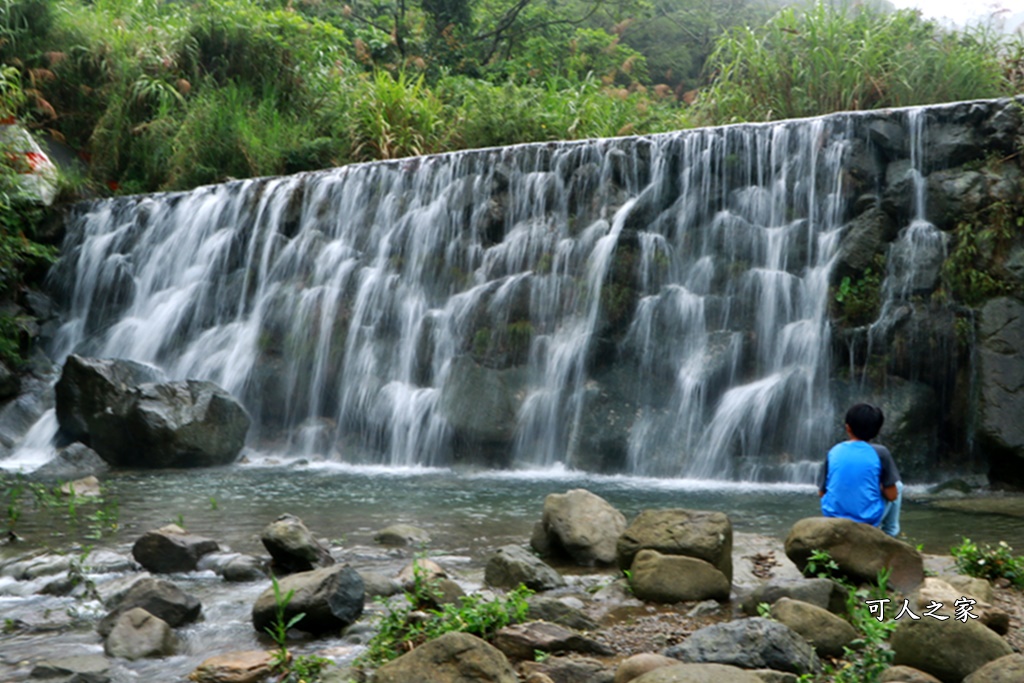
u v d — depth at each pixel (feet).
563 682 13.15
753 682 11.69
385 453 40.50
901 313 34.73
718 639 13.73
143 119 61.72
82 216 52.90
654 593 17.17
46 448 40.98
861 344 35.42
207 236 49.14
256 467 37.65
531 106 57.16
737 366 37.35
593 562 20.72
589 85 61.00
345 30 81.71
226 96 60.95
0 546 22.61
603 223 41.01
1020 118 34.63
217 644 15.47
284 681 13.61
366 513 27.40
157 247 50.44
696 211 40.37
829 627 14.29
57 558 20.31
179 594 16.78
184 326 47.93
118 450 37.19
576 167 42.52
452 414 39.01
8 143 51.98
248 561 19.93
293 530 19.92
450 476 35.68
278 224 47.73
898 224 36.42
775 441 35.60
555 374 39.17
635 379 38.40
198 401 37.81
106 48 62.54
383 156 55.93
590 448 36.88
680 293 39.17
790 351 36.83
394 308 43.70
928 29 48.21
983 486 32.35
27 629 16.33
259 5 74.59
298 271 46.57
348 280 45.06
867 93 47.32
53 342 49.96
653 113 58.08
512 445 38.27
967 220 34.58
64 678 13.44
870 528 17.01
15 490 30.01
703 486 33.45
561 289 40.63
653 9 103.40
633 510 28.04
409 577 18.93
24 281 51.42
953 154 35.68
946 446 33.88
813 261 37.68
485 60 85.66
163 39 64.90
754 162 39.70
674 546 17.94
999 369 32.24
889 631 14.03
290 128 60.44
